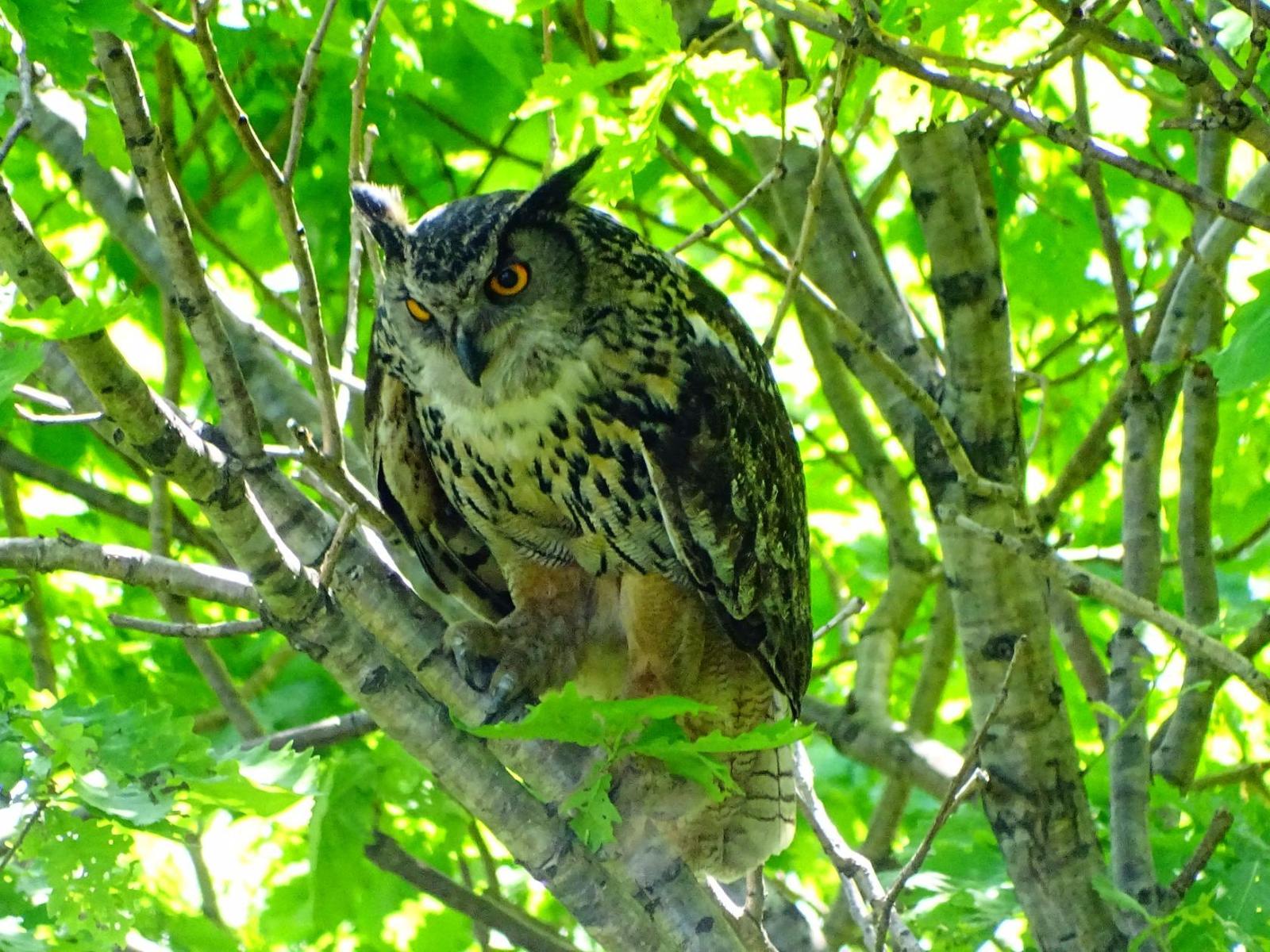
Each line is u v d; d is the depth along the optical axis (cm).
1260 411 1312
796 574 955
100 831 648
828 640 1606
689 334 906
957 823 1014
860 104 890
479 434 902
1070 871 924
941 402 991
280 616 655
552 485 911
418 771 1098
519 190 937
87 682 1240
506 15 1102
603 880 695
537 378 880
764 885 976
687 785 856
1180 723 1018
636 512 916
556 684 911
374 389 930
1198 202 661
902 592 1205
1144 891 898
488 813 686
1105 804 1038
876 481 1245
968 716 1505
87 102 742
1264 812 936
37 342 509
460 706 725
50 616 1285
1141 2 655
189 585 678
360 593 718
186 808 674
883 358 780
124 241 1031
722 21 980
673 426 890
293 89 1256
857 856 849
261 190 1297
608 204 878
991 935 943
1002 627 955
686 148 1382
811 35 826
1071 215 1361
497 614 1017
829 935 1132
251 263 1327
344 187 1269
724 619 911
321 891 1031
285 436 997
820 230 1043
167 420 600
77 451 1296
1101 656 1377
